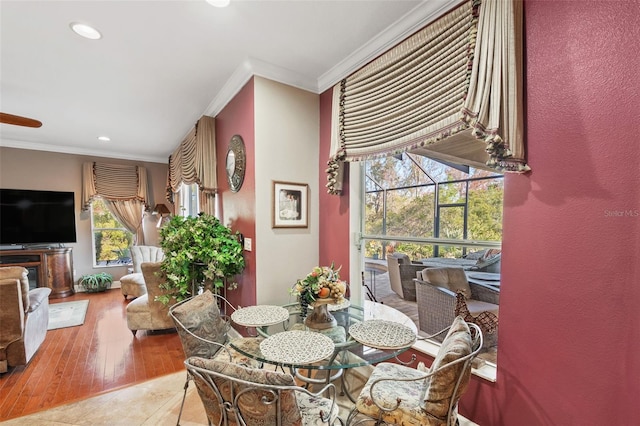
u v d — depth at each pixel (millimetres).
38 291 2928
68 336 3148
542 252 1325
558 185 1269
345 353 1609
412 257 2170
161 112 3445
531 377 1372
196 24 1925
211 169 3381
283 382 992
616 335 1128
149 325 3129
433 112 1664
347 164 2562
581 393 1219
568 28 1229
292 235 2719
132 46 2158
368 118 2143
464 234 1846
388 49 2100
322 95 2803
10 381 2264
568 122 1235
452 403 1159
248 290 2670
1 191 4473
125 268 5496
